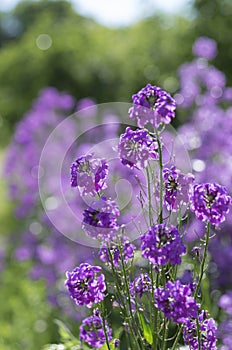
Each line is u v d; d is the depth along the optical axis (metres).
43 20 18.11
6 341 5.93
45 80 16.31
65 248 6.70
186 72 7.86
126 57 13.48
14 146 9.11
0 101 17.19
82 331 3.09
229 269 5.97
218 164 6.80
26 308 6.57
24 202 8.50
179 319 2.51
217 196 2.64
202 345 2.85
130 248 3.03
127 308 3.09
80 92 15.59
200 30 11.70
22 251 7.91
